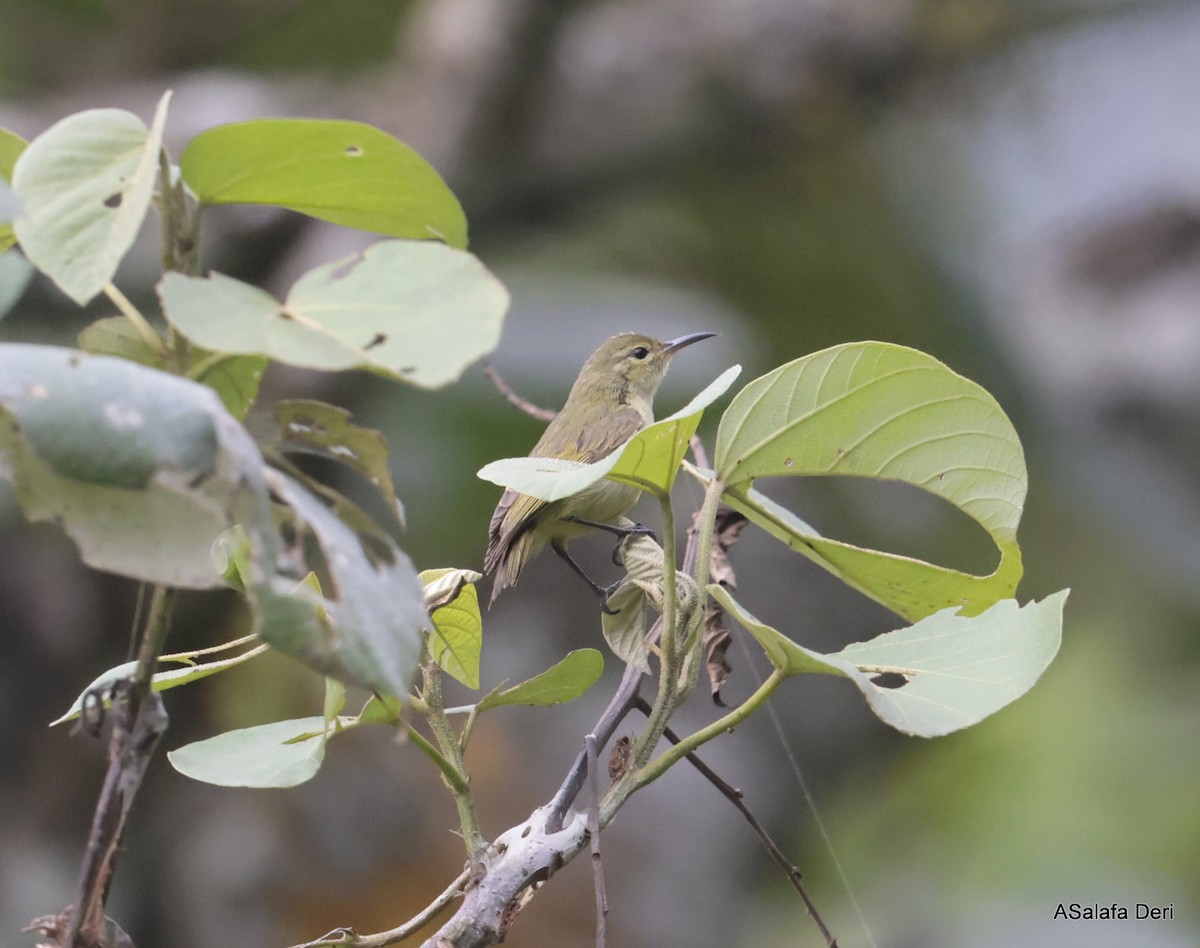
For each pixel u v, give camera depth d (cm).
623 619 423
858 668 367
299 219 1189
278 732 390
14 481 262
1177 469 1534
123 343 288
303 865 1179
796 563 1464
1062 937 1188
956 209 1634
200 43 1509
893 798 1435
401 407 1281
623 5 1474
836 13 1444
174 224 283
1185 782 1386
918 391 375
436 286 250
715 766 1404
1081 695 1483
